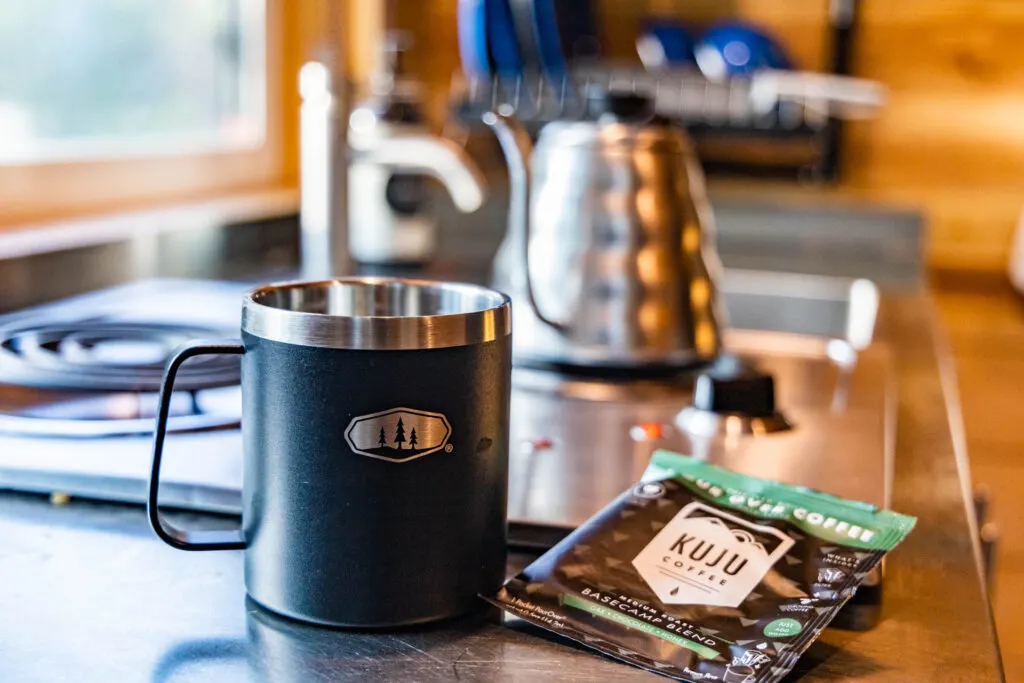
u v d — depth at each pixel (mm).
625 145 829
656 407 769
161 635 431
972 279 2355
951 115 2365
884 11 2357
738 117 2189
